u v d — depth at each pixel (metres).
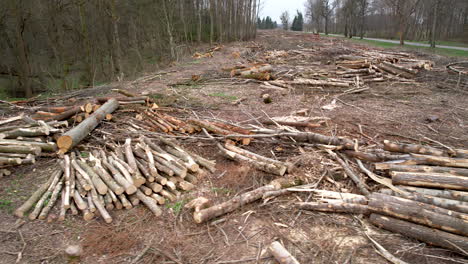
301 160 5.39
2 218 4.00
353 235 3.74
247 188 4.69
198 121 6.58
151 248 3.53
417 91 10.28
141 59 22.67
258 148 6.02
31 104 9.23
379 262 3.30
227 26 33.06
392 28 43.38
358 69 13.23
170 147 5.68
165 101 9.30
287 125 7.14
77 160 5.06
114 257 3.40
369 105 8.89
